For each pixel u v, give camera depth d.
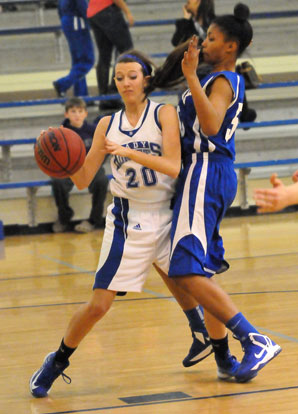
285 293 8.77
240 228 15.55
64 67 20.12
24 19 21.17
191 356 5.90
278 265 10.84
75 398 5.34
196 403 5.04
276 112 19.48
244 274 10.23
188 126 5.64
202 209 5.42
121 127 5.65
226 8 21.75
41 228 17.02
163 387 5.50
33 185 16.41
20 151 17.97
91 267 11.49
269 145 18.91
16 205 17.00
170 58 5.62
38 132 18.47
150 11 21.59
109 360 6.30
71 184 16.36
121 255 5.50
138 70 5.59
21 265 12.08
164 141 5.46
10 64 20.58
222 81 5.54
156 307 8.37
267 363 5.52
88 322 5.47
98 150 5.79
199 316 5.83
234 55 5.87
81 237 15.59
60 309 8.51
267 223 16.22
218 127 5.38
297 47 21.66
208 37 5.87
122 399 5.24
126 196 5.61
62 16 17.77
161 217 5.62
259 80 17.94
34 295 9.45
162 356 6.35
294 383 5.39
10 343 7.02
